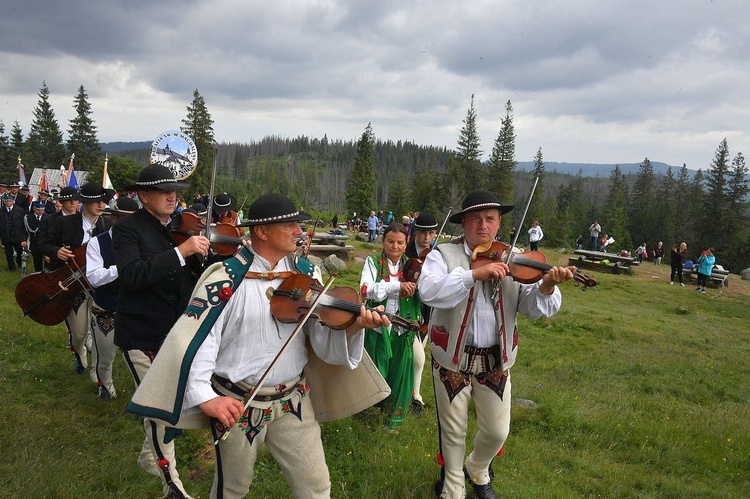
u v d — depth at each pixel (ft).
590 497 12.50
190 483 11.67
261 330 8.02
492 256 10.76
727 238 194.08
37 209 36.60
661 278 72.64
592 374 24.68
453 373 10.84
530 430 16.28
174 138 20.15
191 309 7.59
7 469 11.11
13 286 31.63
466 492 11.98
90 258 12.94
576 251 77.51
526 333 32.86
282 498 11.23
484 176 188.24
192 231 13.75
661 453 15.47
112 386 15.93
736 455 15.85
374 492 11.74
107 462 12.06
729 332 43.29
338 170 509.76
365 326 8.21
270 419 8.18
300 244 14.11
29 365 18.29
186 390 7.33
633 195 260.62
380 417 15.34
